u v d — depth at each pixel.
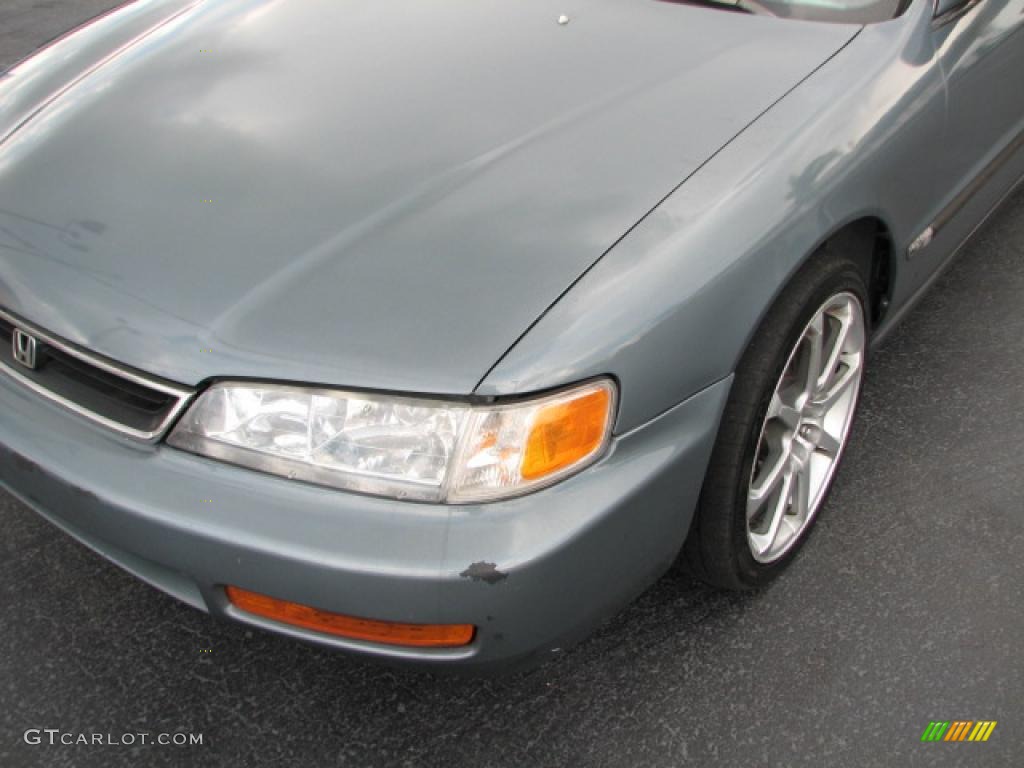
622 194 1.71
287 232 1.67
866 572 2.16
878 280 2.33
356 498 1.48
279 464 1.51
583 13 2.21
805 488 2.14
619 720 1.87
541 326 1.51
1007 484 2.38
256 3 2.36
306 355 1.50
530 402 1.47
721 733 1.84
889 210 2.07
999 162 2.69
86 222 1.75
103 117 2.00
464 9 2.24
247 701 1.89
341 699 1.90
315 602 1.49
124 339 1.59
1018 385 2.69
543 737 1.83
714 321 1.63
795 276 1.84
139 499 1.54
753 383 1.75
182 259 1.65
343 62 2.08
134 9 2.49
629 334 1.54
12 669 1.93
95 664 1.94
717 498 1.80
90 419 1.63
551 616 1.54
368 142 1.84
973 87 2.35
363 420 1.48
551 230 1.64
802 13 2.22
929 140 2.17
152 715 1.86
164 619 2.04
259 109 1.95
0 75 2.30
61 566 2.14
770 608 2.08
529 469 1.49
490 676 1.62
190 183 1.79
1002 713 1.88
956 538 2.24
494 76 2.01
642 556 1.67
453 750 1.81
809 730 1.85
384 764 1.79
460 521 1.46
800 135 1.86
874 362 2.77
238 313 1.56
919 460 2.45
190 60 2.14
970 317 2.96
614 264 1.59
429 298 1.54
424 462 1.48
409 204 1.70
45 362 1.70
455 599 1.46
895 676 1.95
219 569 1.52
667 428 1.62
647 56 2.06
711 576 1.97
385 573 1.44
